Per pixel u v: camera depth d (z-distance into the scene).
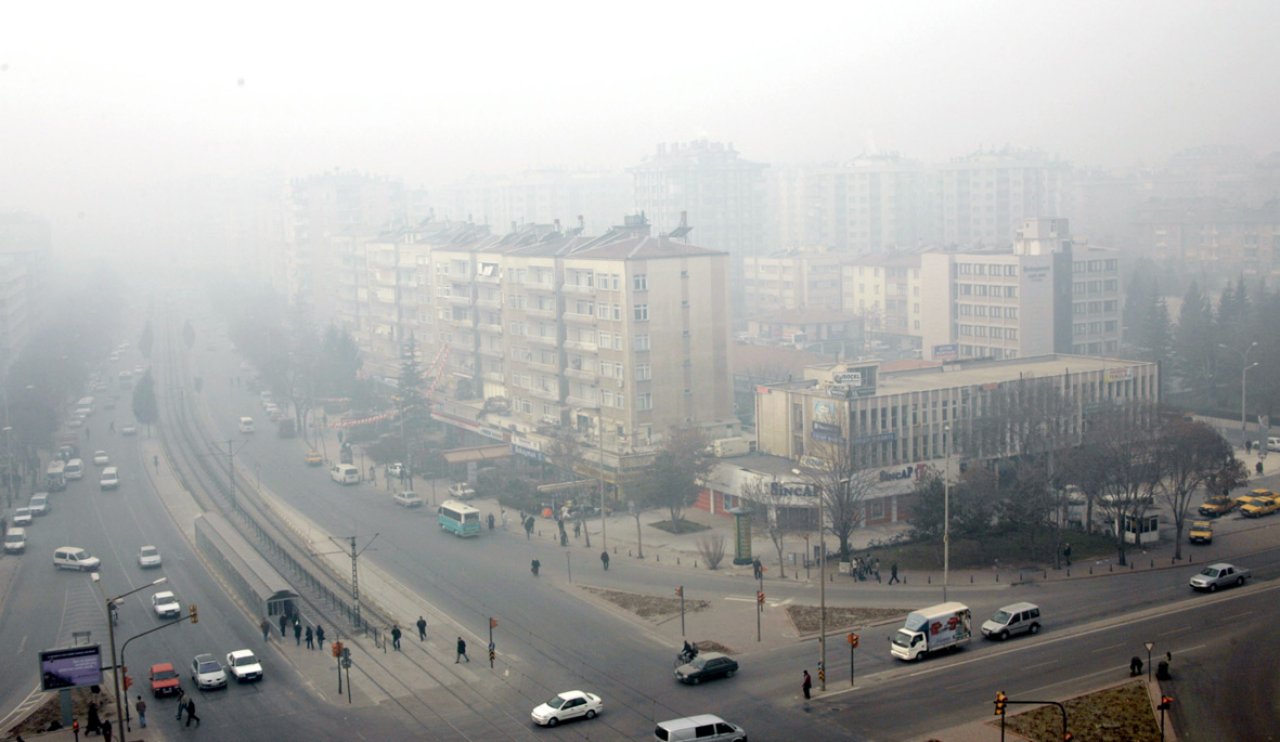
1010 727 87.12
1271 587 120.69
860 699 94.19
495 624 107.69
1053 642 106.31
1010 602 118.88
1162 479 154.38
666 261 184.25
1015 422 158.50
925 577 129.38
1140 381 180.00
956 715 89.81
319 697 101.25
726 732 85.31
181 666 111.50
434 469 199.75
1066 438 153.25
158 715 98.50
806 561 136.12
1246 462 183.62
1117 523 138.88
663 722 86.12
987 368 183.38
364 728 93.44
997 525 140.50
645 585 131.62
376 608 126.75
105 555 156.88
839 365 162.12
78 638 108.38
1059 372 176.50
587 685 100.94
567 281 197.50
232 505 183.12
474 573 139.75
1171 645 104.25
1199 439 141.38
